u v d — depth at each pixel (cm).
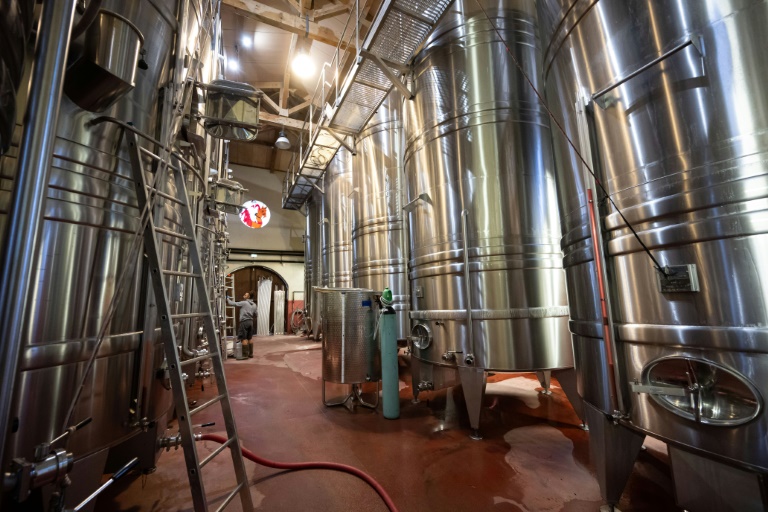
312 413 316
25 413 113
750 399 99
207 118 231
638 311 126
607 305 136
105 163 143
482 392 252
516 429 267
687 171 111
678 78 114
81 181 134
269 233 1169
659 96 119
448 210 280
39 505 116
